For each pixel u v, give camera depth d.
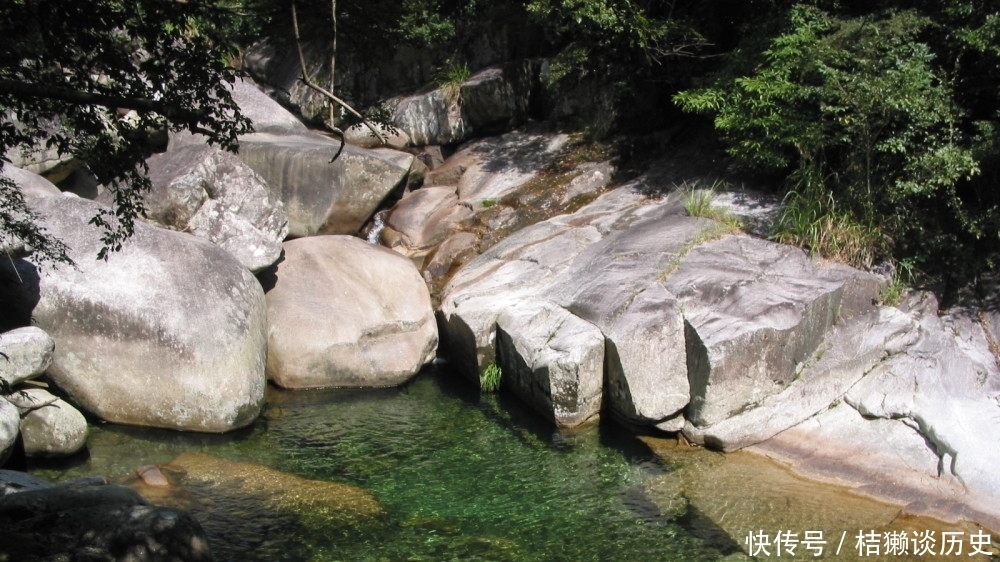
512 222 11.99
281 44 5.45
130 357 8.42
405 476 7.66
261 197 10.22
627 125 13.34
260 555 6.26
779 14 11.06
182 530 5.27
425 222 12.63
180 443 8.23
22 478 6.42
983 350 8.41
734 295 8.45
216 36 4.81
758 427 8.00
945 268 9.28
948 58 9.66
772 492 7.21
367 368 9.77
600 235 10.69
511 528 6.75
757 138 10.48
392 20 5.53
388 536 6.61
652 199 11.52
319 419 8.91
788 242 9.51
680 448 8.08
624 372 8.20
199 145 10.34
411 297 10.48
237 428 8.56
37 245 6.62
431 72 16.28
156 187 9.73
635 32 11.71
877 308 8.72
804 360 8.27
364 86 16.64
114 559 5.03
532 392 8.92
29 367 7.68
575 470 7.73
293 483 7.41
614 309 8.62
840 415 7.99
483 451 8.15
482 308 9.70
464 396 9.54
